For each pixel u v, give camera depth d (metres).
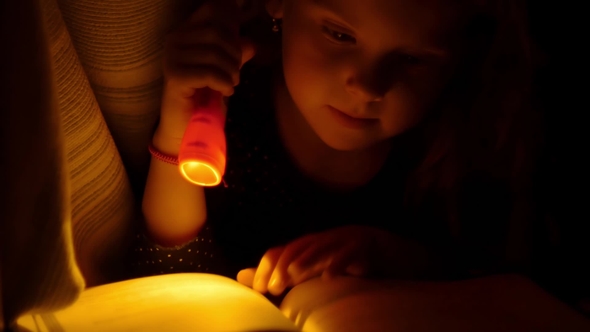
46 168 0.50
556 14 0.74
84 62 0.67
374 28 0.60
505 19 0.67
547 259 0.75
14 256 0.49
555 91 0.76
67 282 0.52
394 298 0.59
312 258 0.64
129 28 0.65
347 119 0.66
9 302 0.49
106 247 0.68
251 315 0.53
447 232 0.77
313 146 0.73
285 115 0.73
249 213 0.76
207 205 0.75
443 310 0.58
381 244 0.68
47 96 0.50
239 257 0.75
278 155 0.75
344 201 0.77
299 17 0.64
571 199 0.76
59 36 0.60
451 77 0.69
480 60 0.70
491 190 0.77
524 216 0.75
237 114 0.75
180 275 0.59
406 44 0.62
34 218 0.50
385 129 0.67
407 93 0.64
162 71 0.68
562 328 0.57
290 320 0.55
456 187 0.76
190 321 0.52
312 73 0.65
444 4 0.60
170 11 0.67
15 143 0.49
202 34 0.63
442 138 0.75
